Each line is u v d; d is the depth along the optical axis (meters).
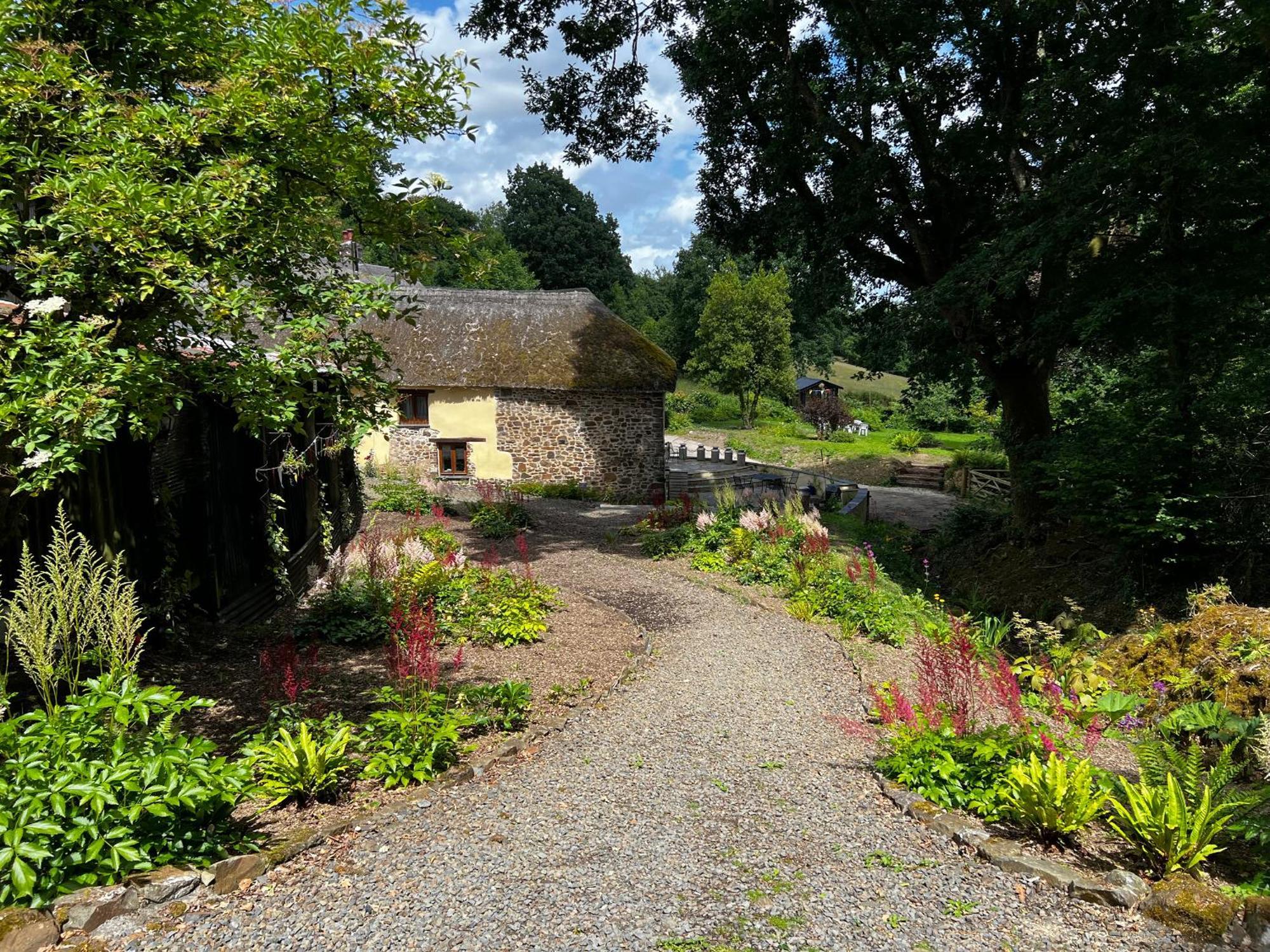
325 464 11.51
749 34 13.98
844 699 7.14
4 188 4.71
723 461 28.44
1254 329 10.49
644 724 6.22
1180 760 4.53
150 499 6.64
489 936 3.19
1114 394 12.31
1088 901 3.55
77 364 3.95
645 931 3.29
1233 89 10.17
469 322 21.95
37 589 3.97
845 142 14.18
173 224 4.20
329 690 6.43
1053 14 11.79
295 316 5.54
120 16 5.07
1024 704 7.22
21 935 2.78
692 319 51.84
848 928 3.37
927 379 16.80
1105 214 10.78
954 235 14.84
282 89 5.02
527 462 21.38
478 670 7.33
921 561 16.22
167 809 3.38
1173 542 11.03
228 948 2.99
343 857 3.77
